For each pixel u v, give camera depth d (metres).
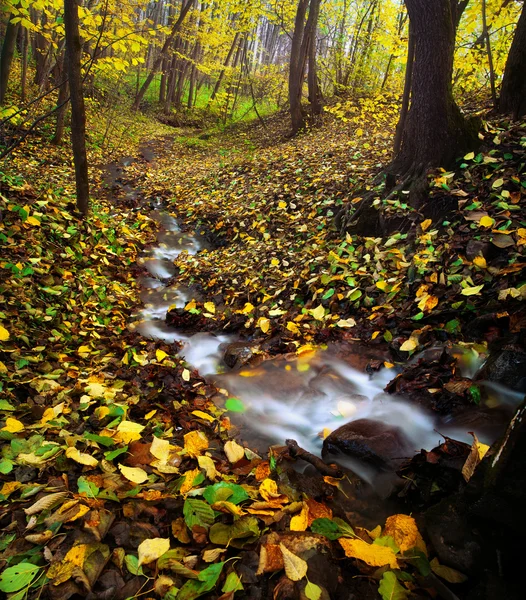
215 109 19.05
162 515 1.63
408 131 4.59
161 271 5.77
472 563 1.33
